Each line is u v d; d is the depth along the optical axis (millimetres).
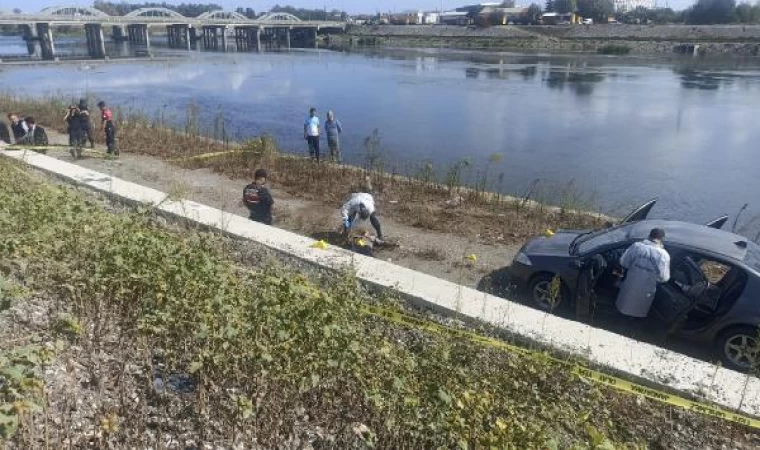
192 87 43344
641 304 6836
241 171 15195
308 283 5906
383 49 98938
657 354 5895
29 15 68875
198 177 14672
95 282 5461
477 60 72938
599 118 30422
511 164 20625
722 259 6742
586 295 7367
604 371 5652
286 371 4180
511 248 10227
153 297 5016
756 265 6676
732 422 5141
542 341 6031
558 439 4023
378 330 5988
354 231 10023
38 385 3408
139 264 5484
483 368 5336
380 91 41688
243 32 108562
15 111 24734
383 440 4117
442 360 4648
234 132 25688
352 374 4328
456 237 10727
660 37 94000
